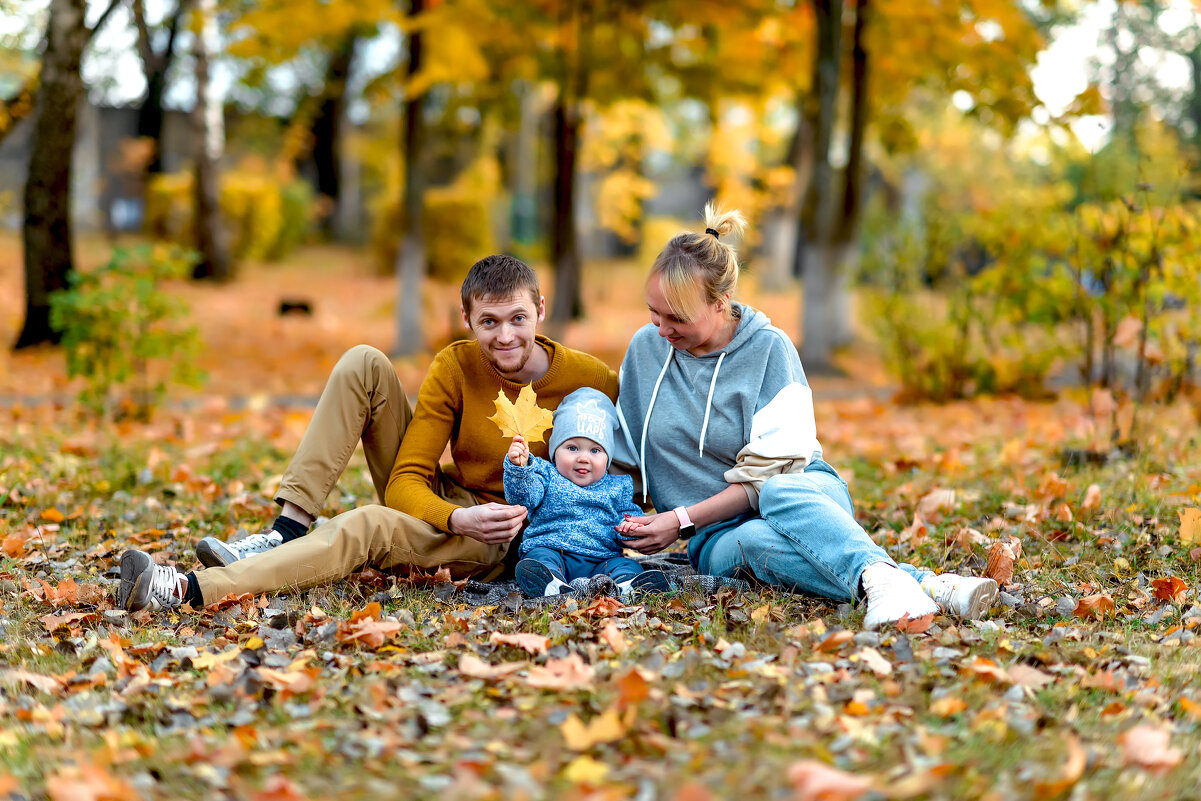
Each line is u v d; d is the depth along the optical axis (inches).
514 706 94.3
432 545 138.6
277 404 359.9
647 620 121.3
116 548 161.3
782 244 981.8
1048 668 102.8
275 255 974.4
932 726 88.5
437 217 875.4
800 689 95.4
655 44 508.7
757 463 131.1
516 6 454.3
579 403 136.6
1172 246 247.8
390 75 511.8
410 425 143.4
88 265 767.1
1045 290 343.9
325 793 77.1
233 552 131.0
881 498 195.8
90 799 74.8
